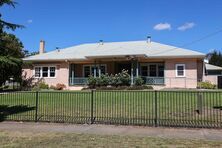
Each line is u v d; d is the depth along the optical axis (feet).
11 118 44.42
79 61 117.80
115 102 59.21
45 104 58.34
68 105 55.93
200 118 41.24
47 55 125.39
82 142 29.60
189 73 107.34
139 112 47.09
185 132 34.35
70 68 119.55
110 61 117.19
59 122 41.32
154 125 38.01
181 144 28.37
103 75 106.93
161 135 32.86
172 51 110.83
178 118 41.47
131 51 113.60
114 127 37.73
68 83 117.39
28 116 45.57
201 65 109.91
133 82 104.17
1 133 34.55
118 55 107.96
